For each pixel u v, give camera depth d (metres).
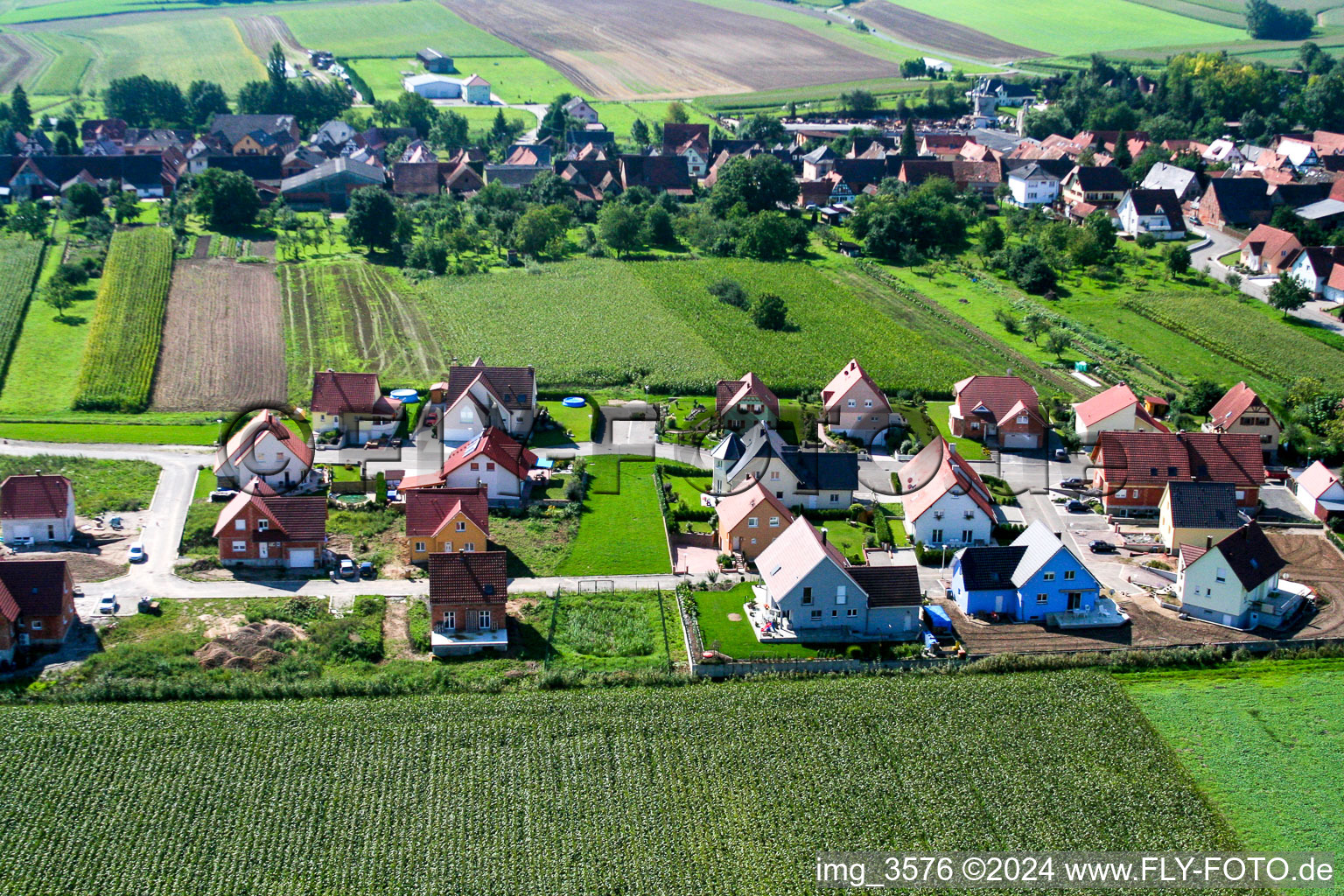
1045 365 186.75
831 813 88.44
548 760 92.62
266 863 82.81
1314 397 165.75
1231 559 114.25
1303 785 92.94
